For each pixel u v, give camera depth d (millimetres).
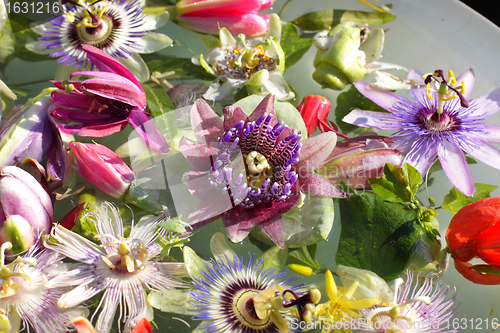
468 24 636
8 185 497
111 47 602
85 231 524
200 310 501
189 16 626
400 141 563
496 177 562
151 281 509
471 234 511
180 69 608
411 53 621
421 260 521
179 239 526
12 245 501
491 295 519
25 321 495
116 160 533
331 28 640
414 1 652
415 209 537
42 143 549
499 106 579
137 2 620
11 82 589
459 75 606
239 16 622
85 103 557
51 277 505
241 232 520
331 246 534
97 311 502
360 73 597
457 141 560
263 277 517
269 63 596
